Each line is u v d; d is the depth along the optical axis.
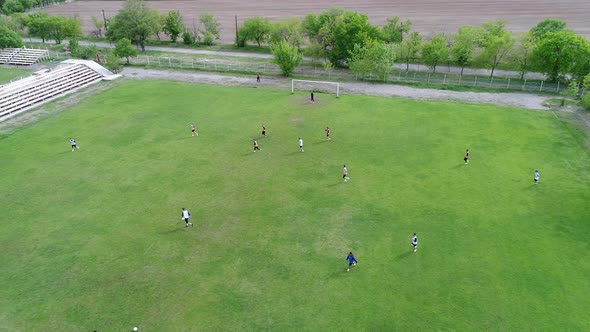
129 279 34.47
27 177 48.84
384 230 39.72
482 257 36.16
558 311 30.78
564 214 41.44
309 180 48.06
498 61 84.62
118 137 58.59
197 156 53.59
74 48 100.31
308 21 99.88
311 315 30.92
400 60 95.62
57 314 31.31
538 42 78.25
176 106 69.69
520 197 44.22
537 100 71.62
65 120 64.06
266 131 60.28
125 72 88.88
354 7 160.75
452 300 31.95
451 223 40.47
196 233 39.72
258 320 30.61
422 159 52.03
